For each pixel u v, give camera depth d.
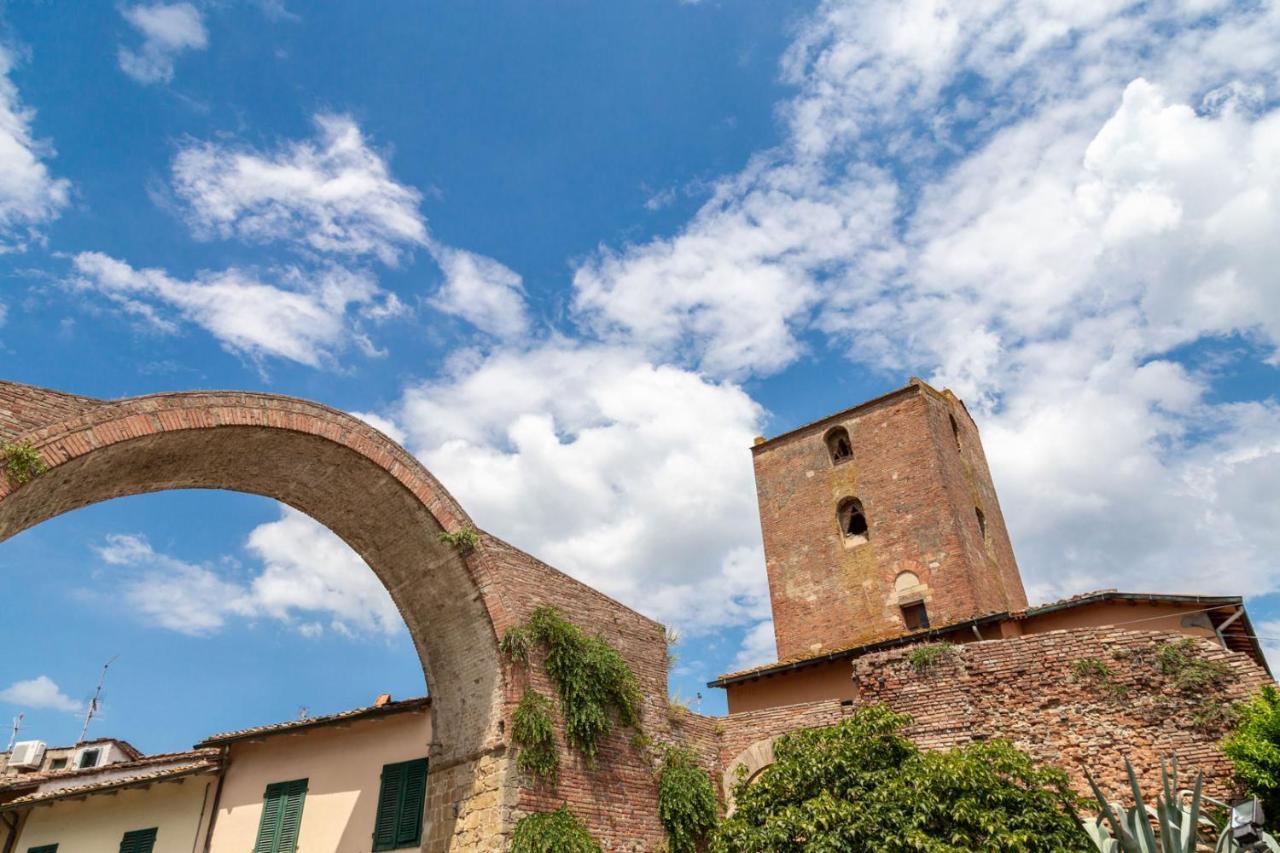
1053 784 13.91
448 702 19.34
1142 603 20.98
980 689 17.70
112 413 14.73
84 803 25.94
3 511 13.41
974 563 29.34
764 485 34.84
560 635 18.78
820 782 14.20
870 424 33.00
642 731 19.77
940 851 12.02
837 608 30.72
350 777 21.58
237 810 23.06
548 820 16.56
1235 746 14.42
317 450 17.66
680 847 18.78
